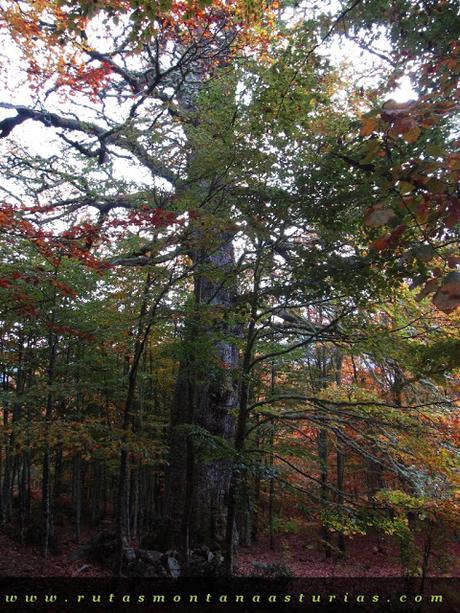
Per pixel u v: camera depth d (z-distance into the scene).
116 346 9.50
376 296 6.34
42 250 7.20
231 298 9.46
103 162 10.63
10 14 6.77
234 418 10.96
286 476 9.00
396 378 9.36
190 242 7.29
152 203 8.05
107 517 19.59
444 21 4.91
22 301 7.80
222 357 9.90
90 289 9.97
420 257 2.81
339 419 8.69
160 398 17.41
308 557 15.93
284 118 6.17
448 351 4.48
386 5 5.34
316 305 7.92
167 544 10.45
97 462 15.75
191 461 8.18
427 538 8.89
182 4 7.88
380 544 16.25
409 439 8.17
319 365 15.36
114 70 10.45
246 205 6.73
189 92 10.68
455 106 2.90
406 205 3.05
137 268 8.52
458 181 2.84
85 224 7.16
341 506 8.12
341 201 5.59
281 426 10.71
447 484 7.98
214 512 10.73
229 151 6.70
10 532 12.96
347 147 5.70
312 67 6.17
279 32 7.27
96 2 4.97
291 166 6.31
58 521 17.41
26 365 11.29
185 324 8.34
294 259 6.53
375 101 5.93
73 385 9.03
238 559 10.87
